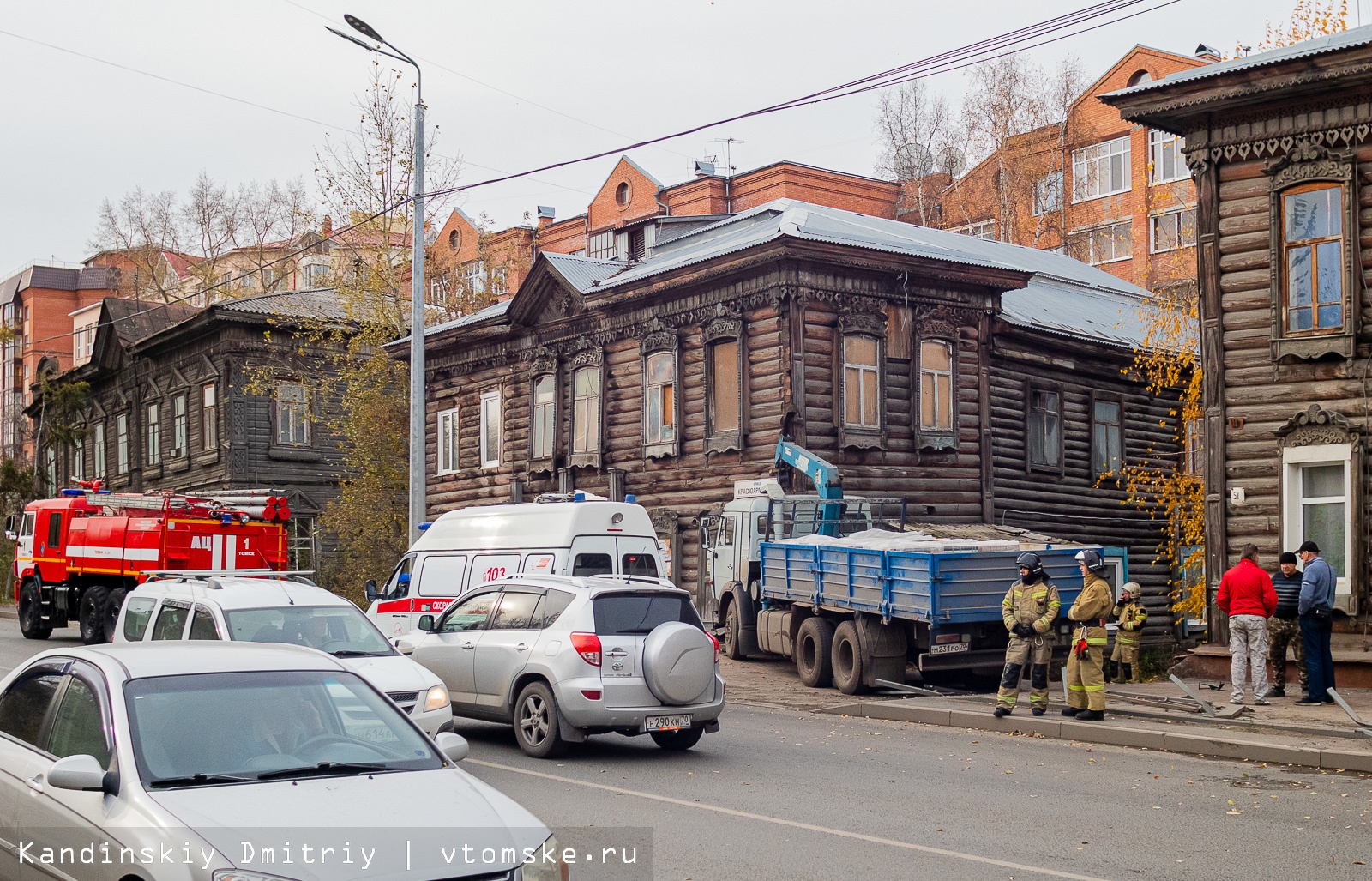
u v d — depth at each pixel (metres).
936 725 15.50
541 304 32.72
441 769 6.16
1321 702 15.86
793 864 8.02
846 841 8.68
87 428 57.19
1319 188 18.92
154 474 50.22
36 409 60.25
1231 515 19.39
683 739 12.91
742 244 25.62
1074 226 56.78
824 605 19.27
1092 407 31.89
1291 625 16.73
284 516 27.02
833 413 25.61
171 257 81.12
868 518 23.42
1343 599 18.12
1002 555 17.62
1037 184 56.16
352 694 6.60
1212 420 19.61
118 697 6.02
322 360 46.44
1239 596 15.92
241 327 44.78
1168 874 7.83
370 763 6.10
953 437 27.45
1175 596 27.05
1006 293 32.66
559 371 32.19
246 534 26.64
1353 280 18.39
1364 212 18.42
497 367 35.12
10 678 7.09
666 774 11.45
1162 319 26.73
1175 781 11.29
